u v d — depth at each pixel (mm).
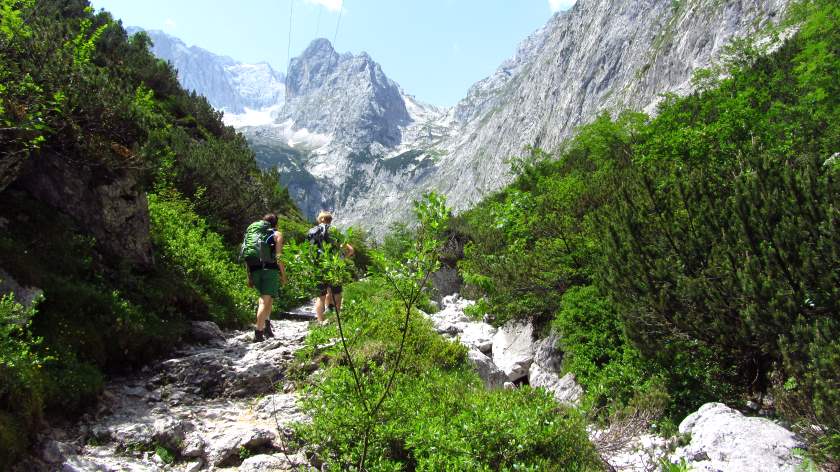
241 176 17188
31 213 6973
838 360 4246
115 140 8195
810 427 4477
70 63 7867
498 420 4484
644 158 16219
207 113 26516
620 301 6898
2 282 5539
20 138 6277
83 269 6992
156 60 27594
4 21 6570
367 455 4340
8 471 3725
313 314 11727
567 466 4395
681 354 6348
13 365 4340
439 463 4086
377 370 5094
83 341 5887
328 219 9039
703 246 6301
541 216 11922
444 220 4086
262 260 8172
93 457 4312
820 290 5082
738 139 13953
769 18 89375
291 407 5609
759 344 5637
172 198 12844
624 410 6195
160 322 7527
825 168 5875
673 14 141875
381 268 4199
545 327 10211
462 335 12039
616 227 7191
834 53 17547
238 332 9117
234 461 4605
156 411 5445
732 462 4266
